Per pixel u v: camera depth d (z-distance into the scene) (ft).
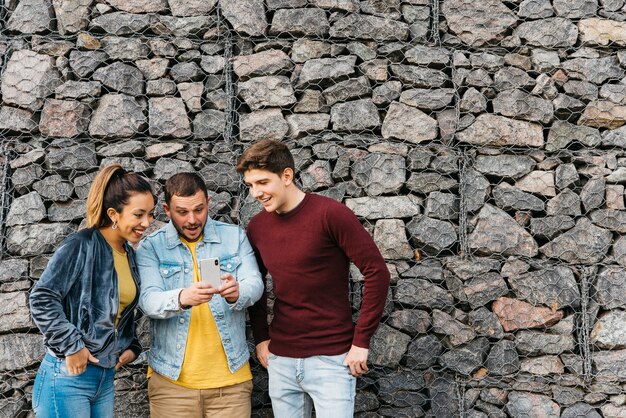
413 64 11.03
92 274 7.45
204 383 8.21
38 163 10.46
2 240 10.22
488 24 11.15
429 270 10.50
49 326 7.00
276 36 11.05
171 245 8.51
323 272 8.16
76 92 10.55
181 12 10.94
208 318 8.36
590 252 10.55
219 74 10.90
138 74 10.71
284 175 8.16
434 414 10.29
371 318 8.03
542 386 10.31
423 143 10.89
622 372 10.23
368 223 10.65
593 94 10.95
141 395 10.14
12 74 10.52
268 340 8.94
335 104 10.87
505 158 10.84
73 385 7.30
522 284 10.44
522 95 10.91
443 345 10.44
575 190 10.80
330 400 8.10
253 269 8.61
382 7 11.15
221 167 10.61
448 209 10.66
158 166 10.55
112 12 10.86
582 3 11.19
